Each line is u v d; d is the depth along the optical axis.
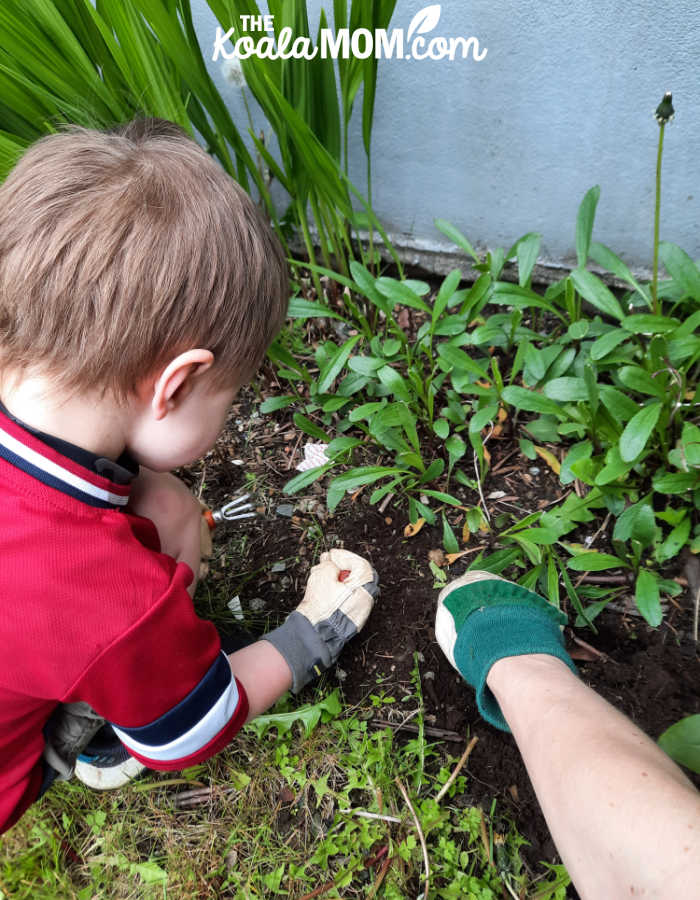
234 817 1.01
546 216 1.47
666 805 0.56
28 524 0.65
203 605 1.23
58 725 0.88
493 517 1.27
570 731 0.71
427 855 0.94
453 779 1.00
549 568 1.11
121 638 0.68
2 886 0.97
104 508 0.71
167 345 0.65
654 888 0.53
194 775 1.05
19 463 0.65
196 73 1.13
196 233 0.65
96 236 0.62
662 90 1.20
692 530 1.16
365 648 1.15
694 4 1.08
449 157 1.45
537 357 1.23
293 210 1.57
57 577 0.66
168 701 0.75
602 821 0.59
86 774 1.03
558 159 1.37
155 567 0.72
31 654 0.68
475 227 1.56
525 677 0.84
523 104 1.31
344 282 1.35
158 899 0.96
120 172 0.66
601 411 1.13
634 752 0.65
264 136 1.56
